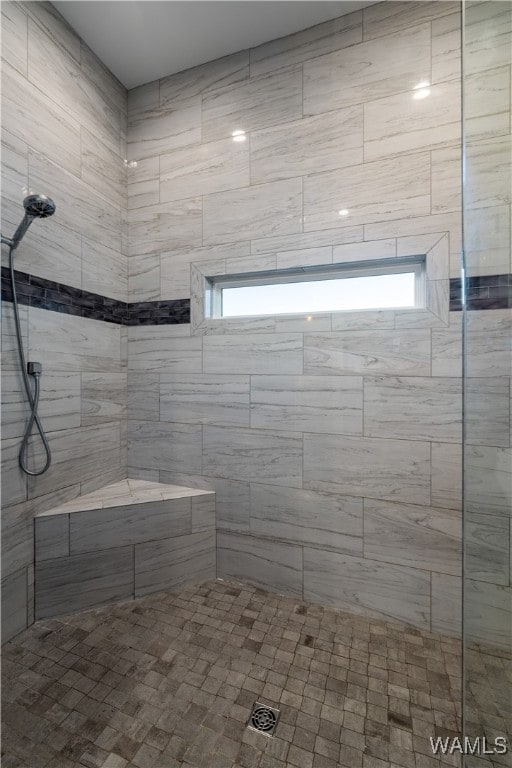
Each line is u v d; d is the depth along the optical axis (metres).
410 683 1.16
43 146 1.44
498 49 1.03
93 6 1.46
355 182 1.48
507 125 1.04
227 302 1.78
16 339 1.34
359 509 1.50
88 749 0.95
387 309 1.45
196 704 1.08
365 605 1.48
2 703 1.07
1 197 1.27
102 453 1.75
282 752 0.95
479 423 1.10
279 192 1.60
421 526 1.42
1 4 1.25
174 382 1.79
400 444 1.44
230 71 1.67
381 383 1.46
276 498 1.62
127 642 1.32
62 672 1.18
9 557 1.32
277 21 1.51
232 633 1.37
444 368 1.38
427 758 0.94
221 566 1.72
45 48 1.44
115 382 1.82
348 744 0.97
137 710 1.06
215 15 1.48
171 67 1.75
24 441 1.37
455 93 1.35
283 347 1.61
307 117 1.55
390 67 1.43
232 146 1.67
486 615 1.04
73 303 1.59
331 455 1.53
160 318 1.82
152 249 1.83
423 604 1.41
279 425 1.61
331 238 1.52
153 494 1.67
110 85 1.77
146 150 1.84
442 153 1.37
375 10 1.44
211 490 1.73
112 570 1.53
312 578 1.56
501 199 1.07
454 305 1.37
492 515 1.08
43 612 1.43
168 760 0.93
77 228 1.60
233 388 1.69
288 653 1.28
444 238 1.37
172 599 1.57
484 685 0.98
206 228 1.72
